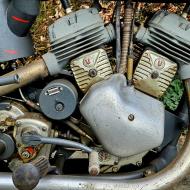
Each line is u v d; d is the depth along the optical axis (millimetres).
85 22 653
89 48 660
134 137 666
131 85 674
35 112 711
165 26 653
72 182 693
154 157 759
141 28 663
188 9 676
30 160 711
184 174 694
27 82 688
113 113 657
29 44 691
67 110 683
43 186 692
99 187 692
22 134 691
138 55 682
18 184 644
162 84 672
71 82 699
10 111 705
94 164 654
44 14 986
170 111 769
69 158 741
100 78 667
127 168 751
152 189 690
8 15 665
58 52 665
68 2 689
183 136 897
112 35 663
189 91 686
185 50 660
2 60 675
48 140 678
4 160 726
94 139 710
